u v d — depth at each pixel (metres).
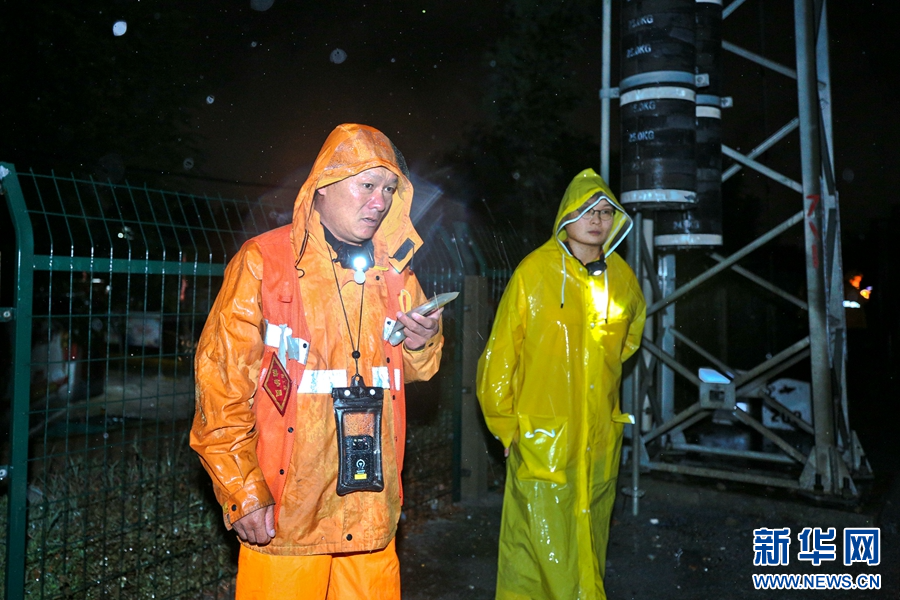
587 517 3.27
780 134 5.55
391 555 2.32
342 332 2.22
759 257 13.16
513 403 3.35
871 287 15.34
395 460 2.29
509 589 3.33
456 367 5.52
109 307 3.09
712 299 10.11
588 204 3.34
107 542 3.65
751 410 8.88
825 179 5.84
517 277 3.37
